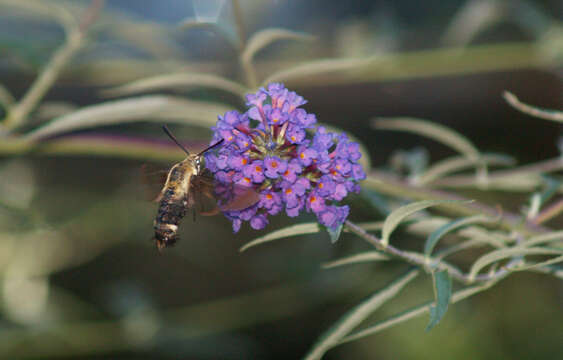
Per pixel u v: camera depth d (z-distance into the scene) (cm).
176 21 93
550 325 91
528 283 96
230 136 57
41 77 70
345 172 57
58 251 89
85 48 78
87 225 90
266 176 56
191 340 97
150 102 67
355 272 94
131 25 76
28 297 86
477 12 84
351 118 97
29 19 83
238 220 57
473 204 68
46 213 86
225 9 74
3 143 70
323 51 95
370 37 88
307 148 57
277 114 57
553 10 95
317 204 57
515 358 89
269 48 96
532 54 83
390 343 93
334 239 56
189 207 60
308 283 97
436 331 91
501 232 66
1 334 85
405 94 95
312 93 92
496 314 94
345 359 97
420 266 60
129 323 93
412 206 58
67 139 70
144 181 61
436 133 71
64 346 93
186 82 67
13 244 85
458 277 60
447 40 88
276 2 90
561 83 90
